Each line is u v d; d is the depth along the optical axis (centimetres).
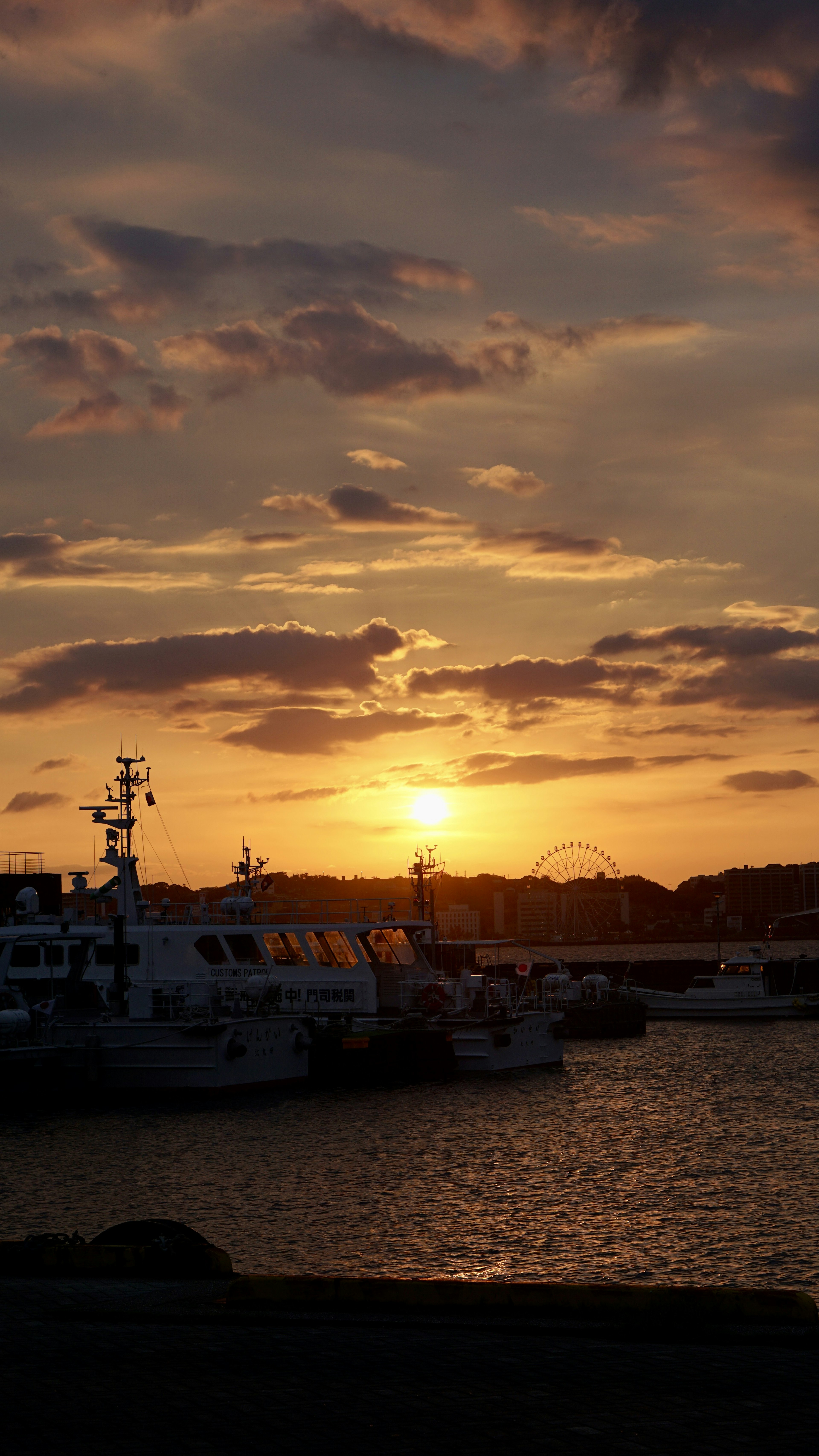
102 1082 4719
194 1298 1309
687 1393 1020
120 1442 912
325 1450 899
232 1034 4716
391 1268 2522
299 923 5919
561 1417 966
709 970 12288
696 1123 4456
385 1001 5672
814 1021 9281
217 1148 3847
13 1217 2967
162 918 5884
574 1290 1242
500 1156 3769
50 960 5231
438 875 10212
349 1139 4019
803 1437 926
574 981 8481
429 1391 1023
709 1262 2589
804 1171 3566
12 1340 1158
